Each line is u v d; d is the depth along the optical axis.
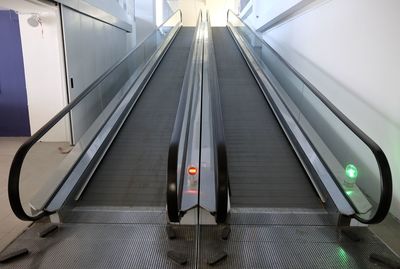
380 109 2.97
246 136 4.11
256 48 7.38
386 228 2.68
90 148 3.52
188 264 2.04
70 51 4.80
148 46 7.59
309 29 4.93
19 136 5.68
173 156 2.26
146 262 2.06
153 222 2.58
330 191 2.79
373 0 3.10
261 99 5.20
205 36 8.39
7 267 2.01
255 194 3.09
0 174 3.87
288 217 2.66
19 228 2.66
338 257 2.13
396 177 2.78
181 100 3.33
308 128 3.86
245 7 12.09
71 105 3.11
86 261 2.07
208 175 2.85
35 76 5.34
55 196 2.72
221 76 6.18
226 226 2.43
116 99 4.84
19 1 4.05
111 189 3.17
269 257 2.12
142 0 9.12
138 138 4.11
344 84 3.68
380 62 2.96
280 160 3.64
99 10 5.84
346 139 3.45
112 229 2.46
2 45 5.21
